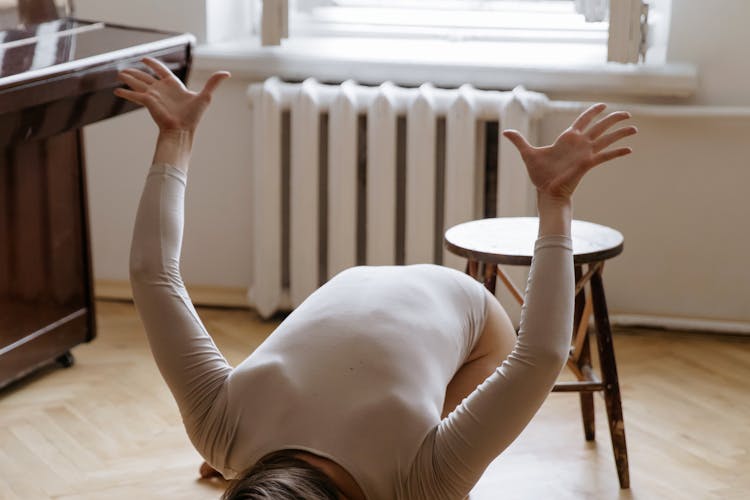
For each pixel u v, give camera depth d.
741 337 3.23
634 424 2.64
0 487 2.30
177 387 1.51
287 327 1.61
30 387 2.84
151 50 2.55
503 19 3.37
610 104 3.15
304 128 3.15
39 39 2.53
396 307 1.64
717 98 3.13
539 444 2.53
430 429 1.44
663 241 3.22
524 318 1.42
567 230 1.44
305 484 1.31
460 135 3.08
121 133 3.42
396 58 3.21
